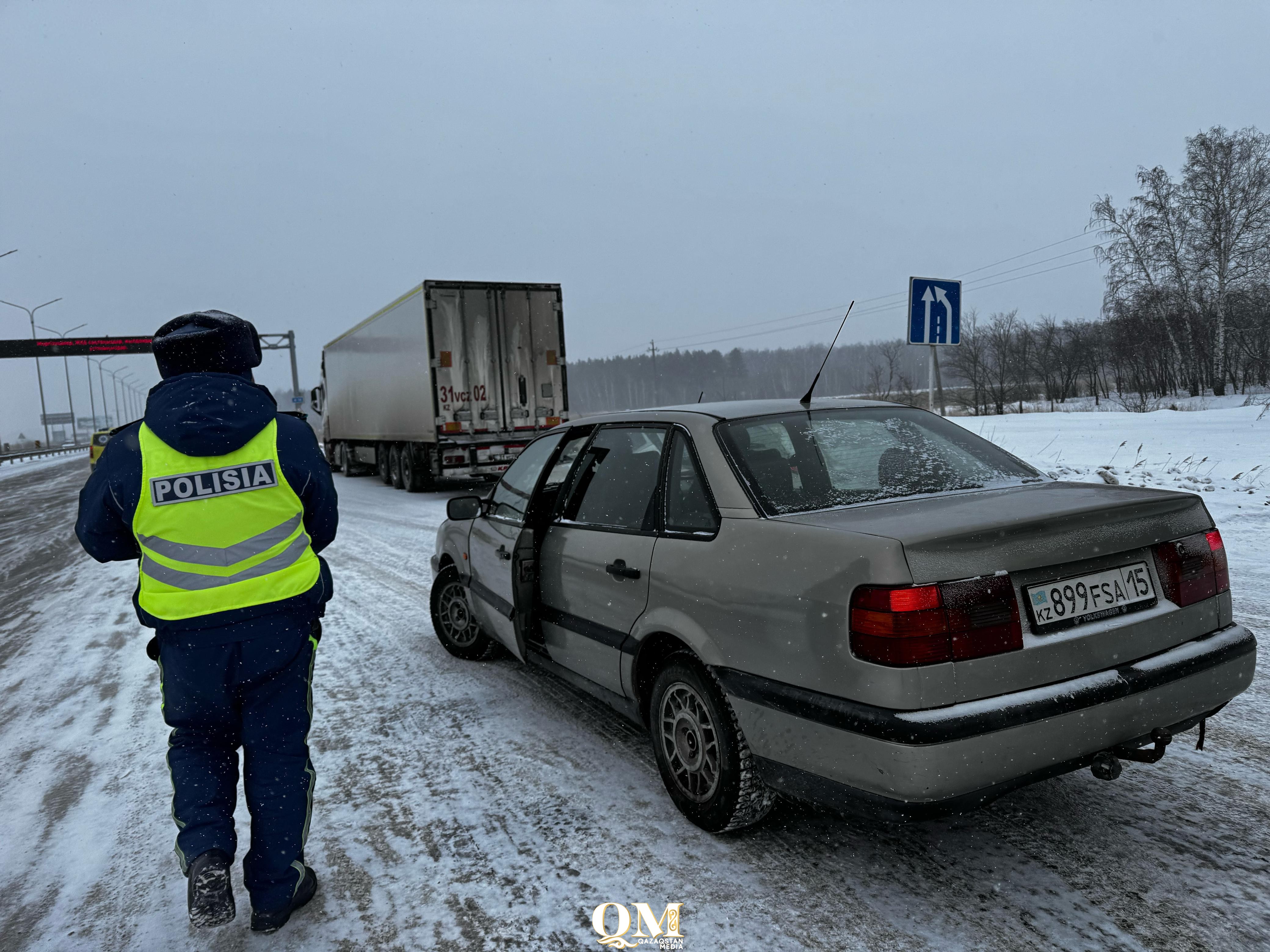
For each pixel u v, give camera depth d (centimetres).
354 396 2053
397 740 388
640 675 315
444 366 1434
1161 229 3494
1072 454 1244
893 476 295
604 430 375
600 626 338
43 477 3272
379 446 1920
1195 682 249
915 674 211
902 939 221
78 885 280
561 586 369
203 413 224
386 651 540
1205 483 906
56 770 379
